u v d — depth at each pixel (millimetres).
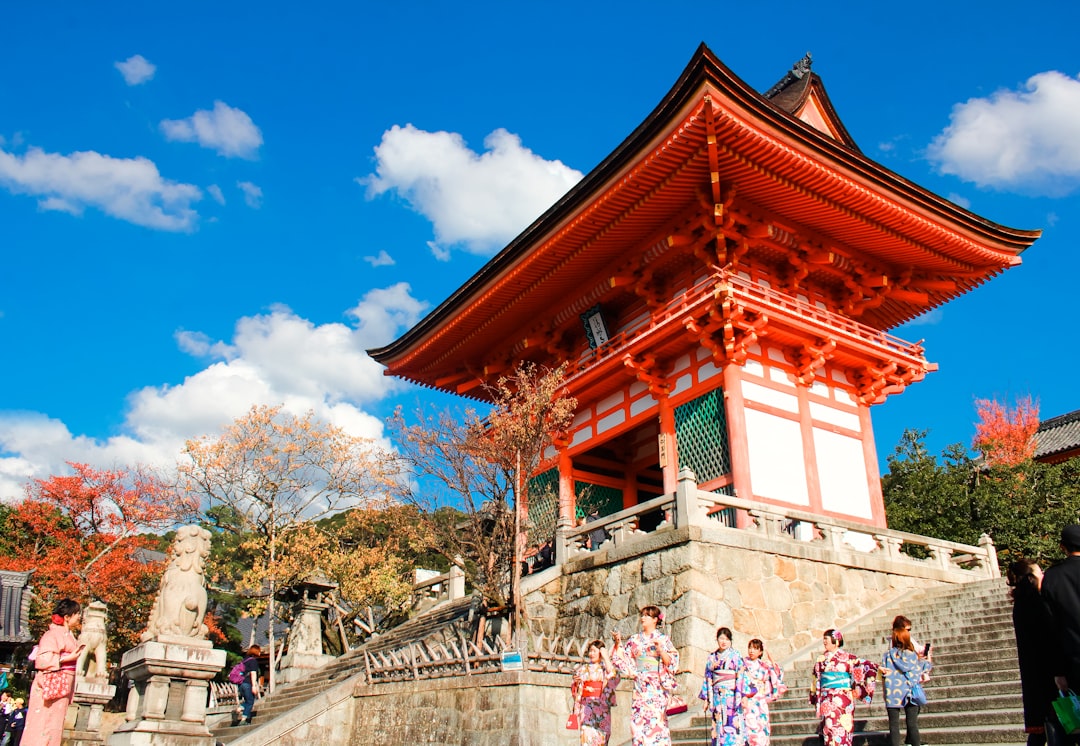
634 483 29578
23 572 36188
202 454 28688
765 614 16766
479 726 13383
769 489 21734
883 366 25375
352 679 17109
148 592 37781
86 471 39438
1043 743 6523
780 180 21719
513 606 17125
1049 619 6258
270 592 27406
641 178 21734
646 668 10008
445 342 31125
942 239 24578
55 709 9562
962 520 26328
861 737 10812
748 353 22953
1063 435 39969
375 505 28328
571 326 29109
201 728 12266
